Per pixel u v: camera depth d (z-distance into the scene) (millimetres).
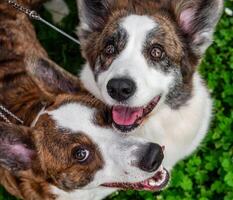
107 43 1181
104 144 1108
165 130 1240
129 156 1096
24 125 1201
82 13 1227
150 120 1220
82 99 1133
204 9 1205
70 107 1125
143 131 1218
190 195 1343
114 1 1216
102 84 1169
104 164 1114
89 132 1108
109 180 1132
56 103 1140
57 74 1196
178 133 1250
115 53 1172
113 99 1141
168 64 1171
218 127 1383
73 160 1118
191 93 1224
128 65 1138
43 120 1131
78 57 1518
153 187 1168
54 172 1138
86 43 1241
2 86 1279
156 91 1161
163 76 1168
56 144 1119
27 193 1200
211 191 1347
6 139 1129
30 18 1447
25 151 1149
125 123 1142
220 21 1470
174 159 1299
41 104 1205
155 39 1159
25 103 1240
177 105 1215
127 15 1188
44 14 1547
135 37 1158
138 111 1166
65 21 1546
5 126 1126
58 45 1538
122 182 1131
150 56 1160
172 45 1179
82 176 1130
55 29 1444
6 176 1239
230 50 1449
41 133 1130
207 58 1456
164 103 1203
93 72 1215
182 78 1198
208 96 1309
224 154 1353
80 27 1245
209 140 1388
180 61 1191
